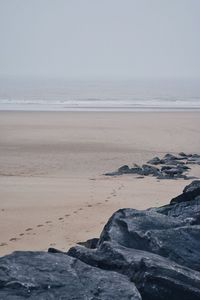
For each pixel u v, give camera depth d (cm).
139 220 830
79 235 1369
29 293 597
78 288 614
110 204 1775
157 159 3067
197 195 1026
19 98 10588
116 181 2350
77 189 2095
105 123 5575
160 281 635
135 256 690
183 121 5872
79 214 1623
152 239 755
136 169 2702
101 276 649
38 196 1933
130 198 1884
